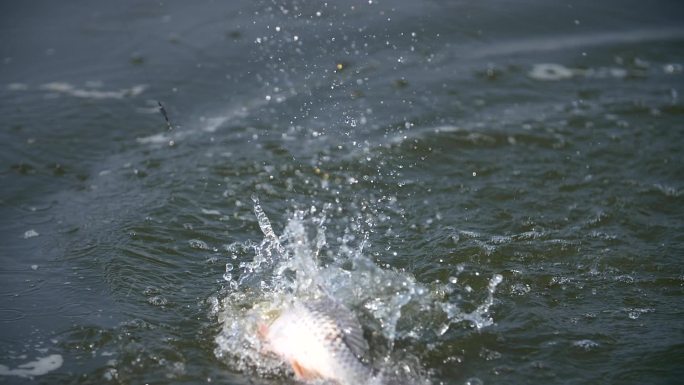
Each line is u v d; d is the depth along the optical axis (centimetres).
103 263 916
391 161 1140
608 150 1162
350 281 861
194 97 1317
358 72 1345
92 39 1492
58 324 812
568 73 1390
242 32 1477
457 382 732
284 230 988
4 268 914
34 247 958
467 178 1102
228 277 894
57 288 873
